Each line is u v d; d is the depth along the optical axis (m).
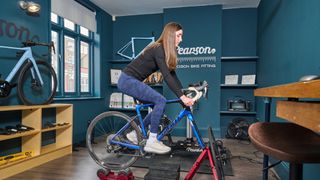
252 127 1.05
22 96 2.42
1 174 2.04
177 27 1.76
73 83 3.90
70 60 3.83
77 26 3.91
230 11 4.33
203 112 4.07
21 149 2.51
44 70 2.90
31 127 2.44
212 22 4.10
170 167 1.91
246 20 4.27
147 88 1.77
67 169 2.30
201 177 2.08
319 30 1.33
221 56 4.16
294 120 0.62
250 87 4.21
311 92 0.49
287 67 2.03
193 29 4.16
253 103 4.20
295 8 1.81
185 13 4.20
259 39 3.88
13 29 2.48
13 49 2.46
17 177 2.08
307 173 1.50
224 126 4.26
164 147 1.77
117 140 2.04
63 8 3.34
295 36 1.80
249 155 2.85
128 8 4.36
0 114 2.34
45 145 2.87
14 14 2.49
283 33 2.20
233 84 4.05
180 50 4.19
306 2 1.56
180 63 4.19
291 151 0.76
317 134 0.91
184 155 2.71
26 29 2.64
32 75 2.63
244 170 2.29
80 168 2.33
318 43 1.34
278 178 2.07
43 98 2.89
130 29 4.76
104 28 4.49
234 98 4.29
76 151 3.01
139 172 2.21
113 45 4.84
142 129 1.94
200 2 4.02
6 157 2.22
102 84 4.39
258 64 3.94
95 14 4.26
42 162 2.48
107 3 4.10
